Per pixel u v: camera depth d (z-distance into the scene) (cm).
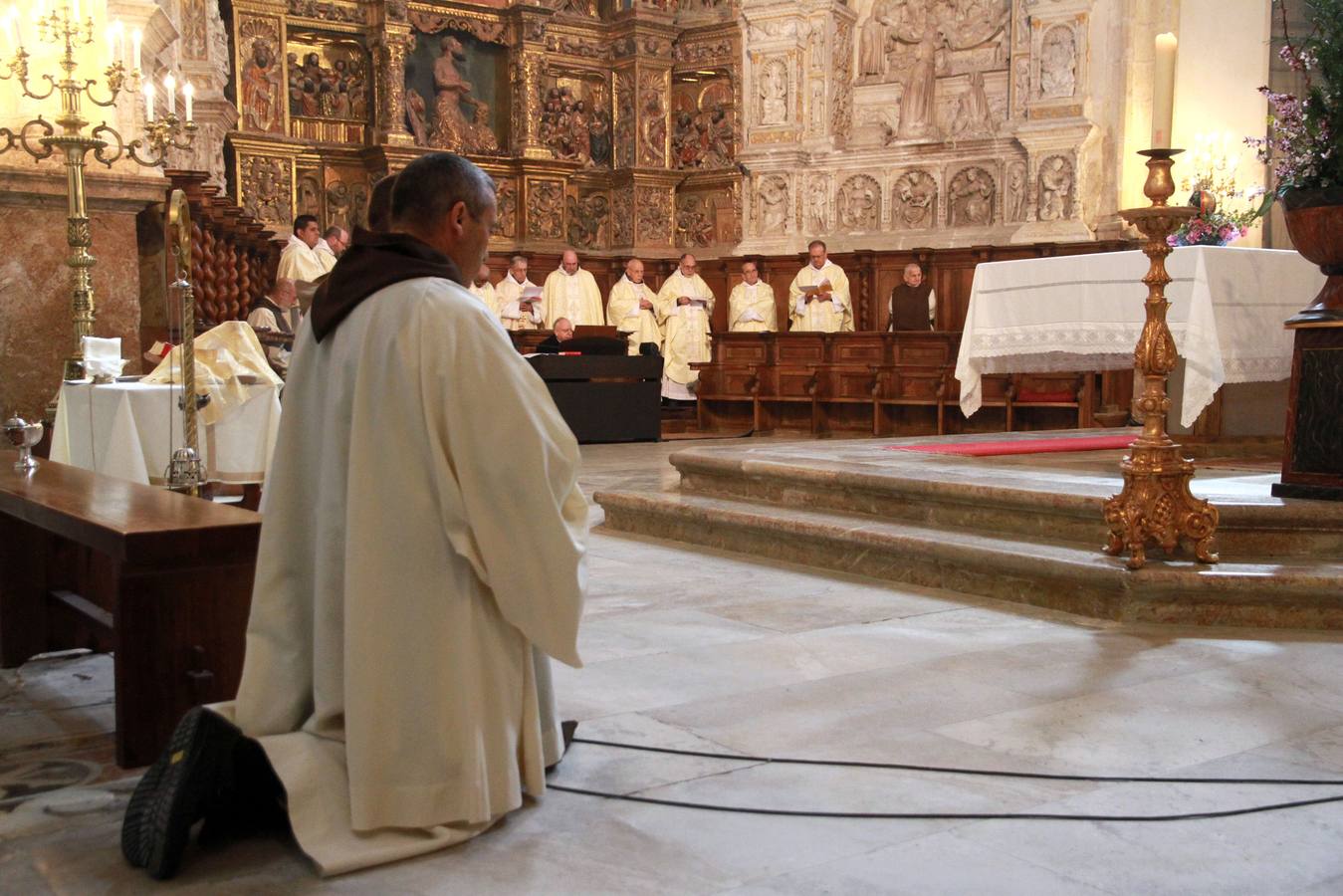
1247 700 344
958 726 321
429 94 1571
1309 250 486
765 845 244
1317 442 487
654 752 300
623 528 679
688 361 1517
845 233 1539
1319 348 485
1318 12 495
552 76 1633
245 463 567
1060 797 270
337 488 246
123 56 715
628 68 1645
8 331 712
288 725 259
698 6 1647
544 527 239
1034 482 541
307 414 259
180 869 234
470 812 241
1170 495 440
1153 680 364
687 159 1667
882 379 1299
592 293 1566
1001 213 1432
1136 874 230
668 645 410
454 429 236
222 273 919
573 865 234
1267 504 471
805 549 568
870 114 1551
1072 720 326
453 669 241
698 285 1548
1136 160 1318
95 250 733
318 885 226
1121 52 1320
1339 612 427
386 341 240
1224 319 579
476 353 239
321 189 1515
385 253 253
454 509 236
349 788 238
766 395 1377
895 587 511
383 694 238
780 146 1544
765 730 318
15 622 371
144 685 281
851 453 713
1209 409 740
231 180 1448
